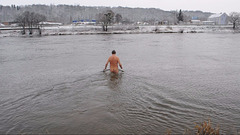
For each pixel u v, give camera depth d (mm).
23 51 23844
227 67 13219
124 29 81938
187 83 9273
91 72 11547
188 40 39406
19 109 6324
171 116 5750
